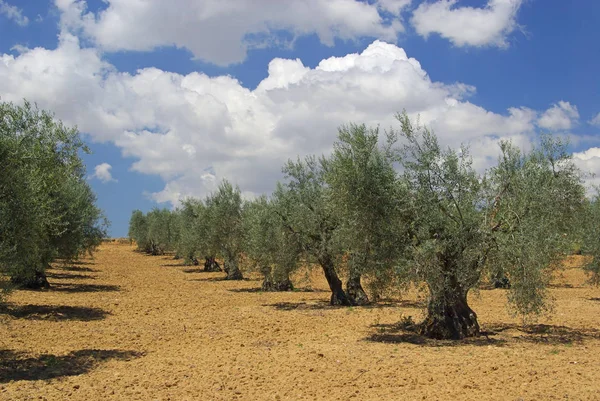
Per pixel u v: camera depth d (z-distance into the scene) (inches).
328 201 690.2
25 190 457.4
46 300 940.0
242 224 1280.8
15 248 426.0
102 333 660.1
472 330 606.2
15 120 583.8
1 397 372.5
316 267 1022.4
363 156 604.4
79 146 659.4
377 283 627.8
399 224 584.4
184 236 2005.4
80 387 402.0
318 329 695.1
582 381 393.4
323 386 392.8
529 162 614.2
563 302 951.6
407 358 490.0
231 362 485.1
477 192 582.2
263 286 1258.6
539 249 541.3
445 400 348.8
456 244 564.7
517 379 401.7
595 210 1002.7
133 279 1555.1
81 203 1027.3
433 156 573.3
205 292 1211.9
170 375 437.1
